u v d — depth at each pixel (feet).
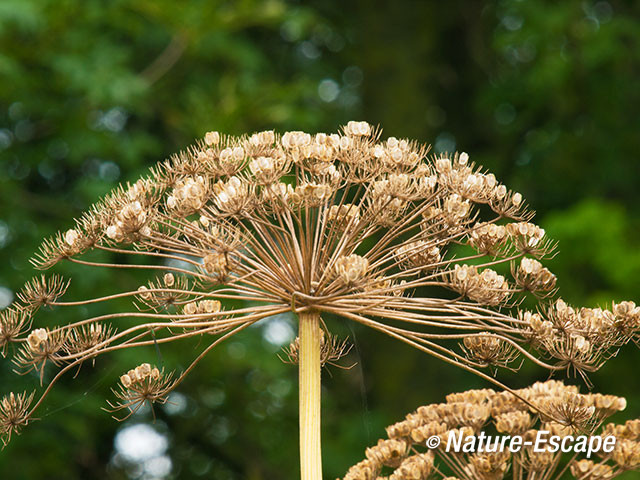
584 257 37.93
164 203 12.75
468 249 35.70
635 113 48.88
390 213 12.10
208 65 43.29
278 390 44.01
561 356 11.59
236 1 40.57
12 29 36.01
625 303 11.88
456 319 11.70
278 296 11.99
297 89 39.34
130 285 35.76
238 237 11.30
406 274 11.98
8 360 34.76
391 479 13.25
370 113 49.37
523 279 11.88
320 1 50.72
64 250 12.08
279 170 11.92
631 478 20.79
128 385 12.14
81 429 35.37
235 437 44.16
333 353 14.71
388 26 50.06
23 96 37.47
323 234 12.03
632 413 37.93
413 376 44.73
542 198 48.73
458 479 13.56
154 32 41.55
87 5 37.55
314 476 11.39
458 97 53.98
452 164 12.57
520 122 50.70
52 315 34.86
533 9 46.55
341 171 12.75
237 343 39.73
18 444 35.04
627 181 47.75
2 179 37.78
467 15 53.26
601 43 45.16
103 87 36.22
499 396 14.23
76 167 40.60
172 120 39.04
